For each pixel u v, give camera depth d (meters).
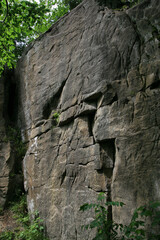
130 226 3.25
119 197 4.19
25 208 7.38
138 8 4.65
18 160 8.16
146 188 3.79
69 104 5.93
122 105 4.48
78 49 5.96
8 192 7.61
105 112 4.76
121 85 4.61
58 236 5.49
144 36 4.43
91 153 4.96
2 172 7.76
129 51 4.62
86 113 5.38
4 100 8.98
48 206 6.05
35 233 5.95
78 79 5.74
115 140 4.45
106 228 3.66
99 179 4.66
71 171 5.47
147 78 4.19
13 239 5.93
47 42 7.39
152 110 3.97
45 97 7.01
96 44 5.38
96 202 4.58
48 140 6.53
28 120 7.98
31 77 7.98
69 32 6.49
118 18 5.00
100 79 5.04
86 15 5.95
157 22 4.29
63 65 6.46
